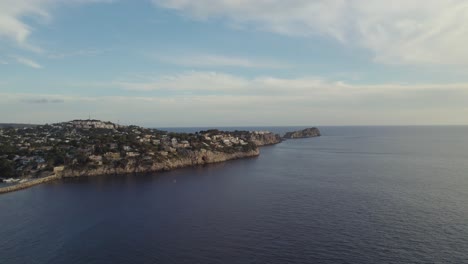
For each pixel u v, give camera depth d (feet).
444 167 646.33
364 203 375.66
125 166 645.51
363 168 643.86
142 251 260.01
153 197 430.61
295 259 240.94
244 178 561.02
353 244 263.29
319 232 288.92
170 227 310.86
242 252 253.65
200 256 248.73
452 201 380.58
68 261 246.27
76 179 574.15
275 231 293.43
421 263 232.32
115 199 422.82
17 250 266.36
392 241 267.59
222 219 329.72
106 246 270.87
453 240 268.00
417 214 332.80
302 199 399.03
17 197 440.86
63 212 366.63
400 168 638.12
